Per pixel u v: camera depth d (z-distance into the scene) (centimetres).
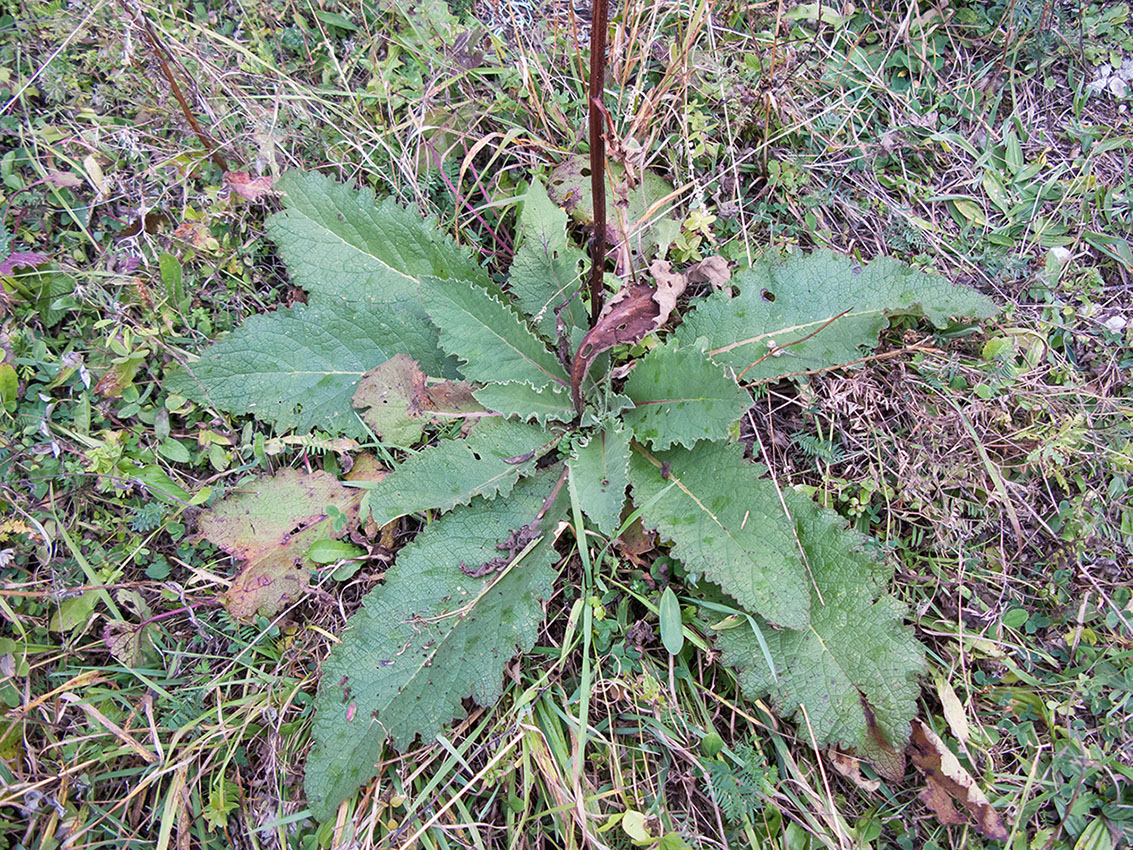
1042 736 203
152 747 192
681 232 238
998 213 257
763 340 220
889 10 272
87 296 219
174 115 241
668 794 196
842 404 225
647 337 227
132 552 206
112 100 243
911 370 232
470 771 192
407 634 190
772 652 193
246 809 192
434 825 182
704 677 206
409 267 223
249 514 208
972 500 223
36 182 229
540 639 206
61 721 193
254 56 244
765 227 250
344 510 211
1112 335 240
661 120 242
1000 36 269
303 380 215
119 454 209
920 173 261
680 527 198
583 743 180
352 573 210
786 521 188
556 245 216
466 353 206
